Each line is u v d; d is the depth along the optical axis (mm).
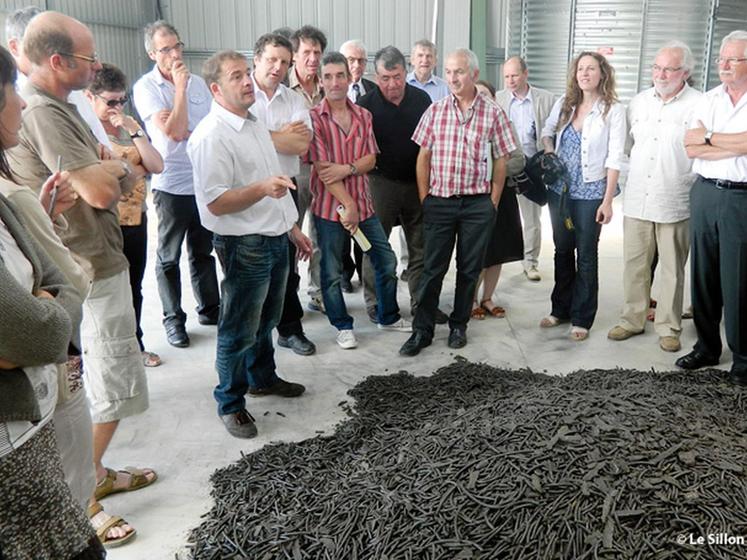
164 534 2457
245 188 2822
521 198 5266
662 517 2098
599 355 4031
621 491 2172
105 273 2400
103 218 2393
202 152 2807
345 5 9680
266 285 3021
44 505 1459
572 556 2020
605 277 5496
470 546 2090
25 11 2416
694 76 8461
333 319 4133
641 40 8383
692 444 2383
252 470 2787
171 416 3312
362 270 5008
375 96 4172
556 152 4238
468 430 2662
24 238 1544
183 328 4184
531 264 5457
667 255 3998
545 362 3949
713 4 8211
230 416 3160
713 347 3752
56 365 1595
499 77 9430
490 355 4047
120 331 2480
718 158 3307
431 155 3980
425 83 5172
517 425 2578
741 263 3375
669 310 4059
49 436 1517
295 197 3926
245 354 3129
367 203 4047
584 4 8422
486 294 4691
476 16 9086
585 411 2604
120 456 2959
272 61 3582
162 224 4043
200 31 10062
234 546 2322
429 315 4113
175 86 3873
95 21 9062
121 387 2520
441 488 2336
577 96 4102
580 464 2305
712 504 2137
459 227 4004
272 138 3535
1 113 1537
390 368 3871
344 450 2908
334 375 3779
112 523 2420
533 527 2109
